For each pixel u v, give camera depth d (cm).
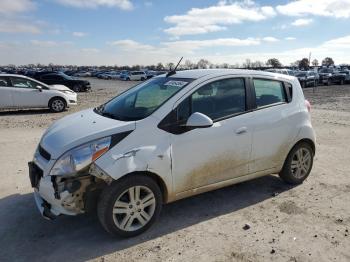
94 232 405
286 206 473
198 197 502
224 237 393
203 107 432
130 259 352
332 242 382
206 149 426
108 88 3344
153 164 384
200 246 374
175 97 415
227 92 456
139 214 391
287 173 530
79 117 454
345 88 3212
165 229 410
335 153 744
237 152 456
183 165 412
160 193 402
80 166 356
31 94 1429
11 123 1152
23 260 352
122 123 390
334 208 467
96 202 378
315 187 542
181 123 407
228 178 459
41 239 392
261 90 491
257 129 471
